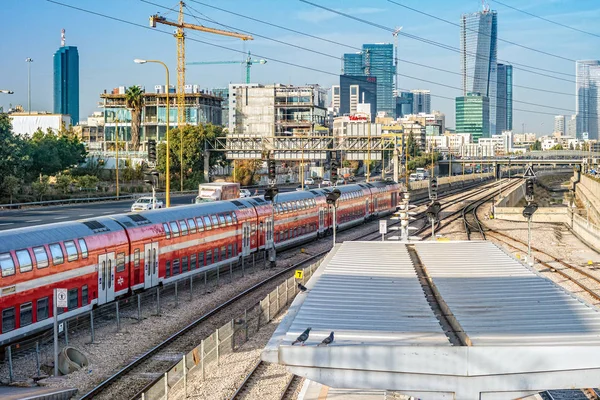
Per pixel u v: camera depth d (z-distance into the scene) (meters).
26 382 27.09
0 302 30.03
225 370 29.44
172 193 125.94
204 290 46.41
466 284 25.42
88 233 36.75
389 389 17.56
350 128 128.25
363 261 29.92
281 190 144.12
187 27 158.88
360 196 90.12
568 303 22.52
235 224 54.28
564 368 17.28
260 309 37.00
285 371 29.23
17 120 188.62
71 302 34.75
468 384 17.39
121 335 34.56
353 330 19.69
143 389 26.22
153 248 42.47
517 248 71.19
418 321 20.62
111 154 150.62
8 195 96.75
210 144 140.50
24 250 31.83
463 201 138.38
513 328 19.56
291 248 68.50
